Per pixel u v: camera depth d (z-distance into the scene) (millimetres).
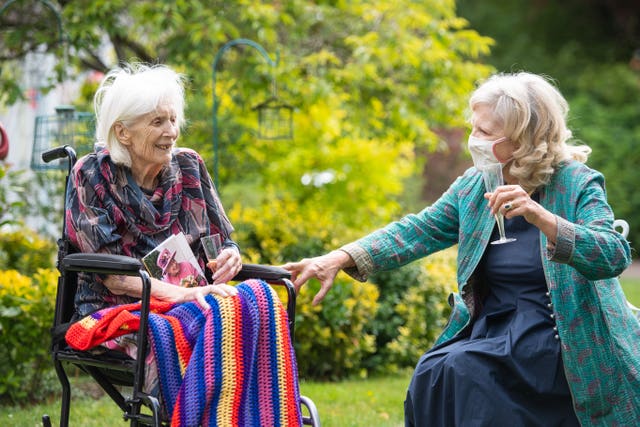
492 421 3305
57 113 6602
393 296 7387
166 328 3291
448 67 8180
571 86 20031
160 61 7992
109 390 3691
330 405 5770
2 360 5691
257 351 3314
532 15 22109
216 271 3615
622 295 3486
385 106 8680
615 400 3334
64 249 3670
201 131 7812
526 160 3439
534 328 3402
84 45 7746
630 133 16953
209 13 7602
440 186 15352
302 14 8281
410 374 7180
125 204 3609
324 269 3797
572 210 3436
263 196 9648
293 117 9250
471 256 3604
